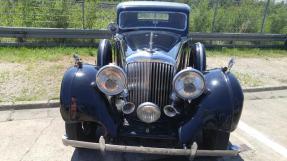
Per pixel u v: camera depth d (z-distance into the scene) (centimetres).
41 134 482
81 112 370
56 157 425
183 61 493
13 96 597
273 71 920
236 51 1123
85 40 1059
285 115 621
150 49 429
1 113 544
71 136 398
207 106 366
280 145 500
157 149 350
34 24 1070
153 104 361
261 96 723
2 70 736
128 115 395
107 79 362
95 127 445
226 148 391
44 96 605
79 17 1102
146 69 384
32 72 736
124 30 555
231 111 365
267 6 1233
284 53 1173
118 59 487
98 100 372
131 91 393
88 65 416
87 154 434
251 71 902
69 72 395
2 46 934
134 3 557
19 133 481
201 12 1219
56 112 562
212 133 389
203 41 1170
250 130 545
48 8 1077
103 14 1166
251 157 458
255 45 1222
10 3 1070
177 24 557
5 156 421
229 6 1286
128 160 425
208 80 392
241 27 1265
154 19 554
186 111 387
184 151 349
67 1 1094
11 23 1056
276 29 1313
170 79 395
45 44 977
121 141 389
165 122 395
